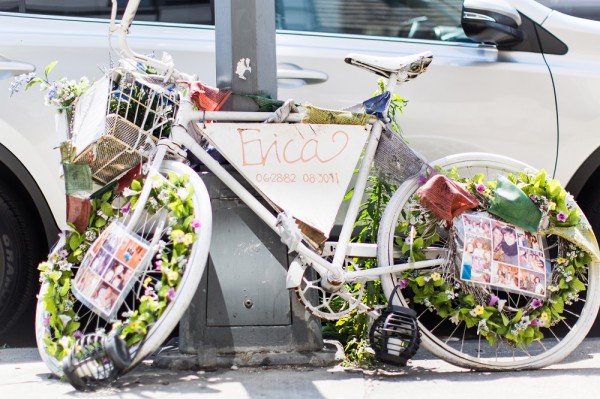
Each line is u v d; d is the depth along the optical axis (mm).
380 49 5961
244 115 4832
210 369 4816
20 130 5566
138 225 4816
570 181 5953
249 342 4879
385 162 5062
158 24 5891
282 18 5941
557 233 5094
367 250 4969
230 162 4801
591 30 6004
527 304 5090
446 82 5875
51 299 4750
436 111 5871
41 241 5848
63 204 5656
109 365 4414
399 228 5117
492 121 5895
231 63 5062
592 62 5984
